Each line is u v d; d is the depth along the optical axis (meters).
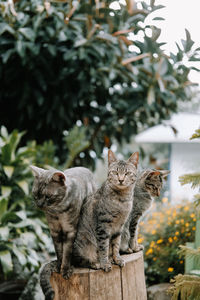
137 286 2.47
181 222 4.01
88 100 4.76
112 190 2.32
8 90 4.27
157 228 4.12
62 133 5.02
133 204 2.72
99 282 2.33
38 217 4.40
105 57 4.02
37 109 4.49
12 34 3.82
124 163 2.39
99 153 5.18
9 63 4.09
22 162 4.35
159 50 3.80
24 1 3.99
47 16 3.78
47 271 2.44
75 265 2.46
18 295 4.13
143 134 5.90
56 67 4.18
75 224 2.31
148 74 3.96
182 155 6.07
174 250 3.74
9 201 4.36
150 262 3.91
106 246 2.33
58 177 2.14
